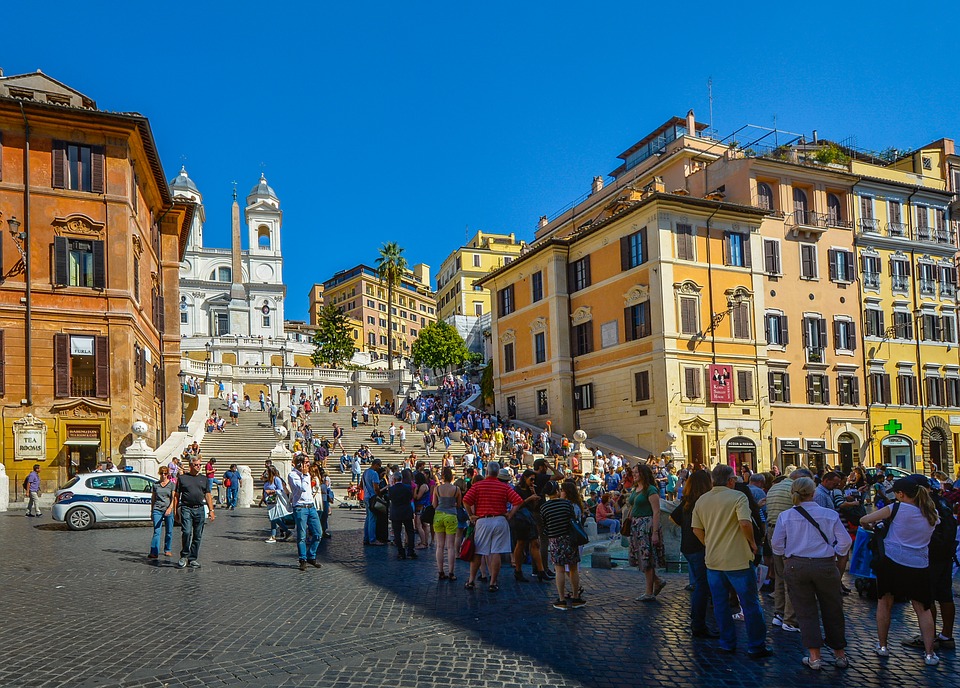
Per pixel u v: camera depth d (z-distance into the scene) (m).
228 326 107.38
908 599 8.49
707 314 43.31
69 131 30.73
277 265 114.88
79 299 30.39
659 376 41.84
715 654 8.77
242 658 8.52
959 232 55.16
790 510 8.41
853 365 48.16
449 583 13.38
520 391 52.78
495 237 120.38
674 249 42.84
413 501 18.34
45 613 10.70
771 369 45.28
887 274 50.78
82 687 7.52
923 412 50.44
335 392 70.75
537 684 7.73
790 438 45.22
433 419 50.06
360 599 11.88
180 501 14.88
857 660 8.56
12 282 29.41
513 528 13.55
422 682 7.77
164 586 12.79
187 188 114.94
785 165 47.66
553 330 49.34
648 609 11.12
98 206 30.95
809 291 47.50
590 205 64.12
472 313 112.88
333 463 38.25
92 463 30.03
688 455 41.56
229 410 47.72
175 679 7.79
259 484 34.12
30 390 29.09
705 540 8.91
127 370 30.81
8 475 28.67
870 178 50.22
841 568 11.27
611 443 43.84
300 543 14.76
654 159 58.19
